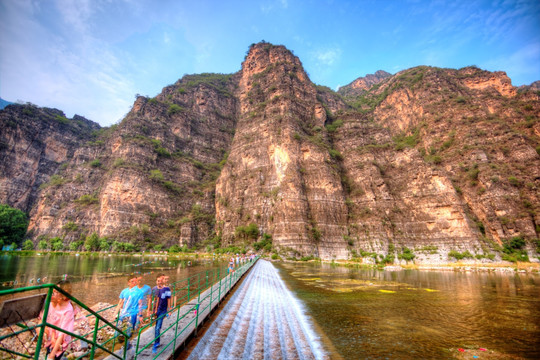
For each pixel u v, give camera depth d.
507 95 162.25
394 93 186.62
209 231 135.00
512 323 21.73
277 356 12.88
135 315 10.78
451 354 15.20
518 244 86.38
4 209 127.81
